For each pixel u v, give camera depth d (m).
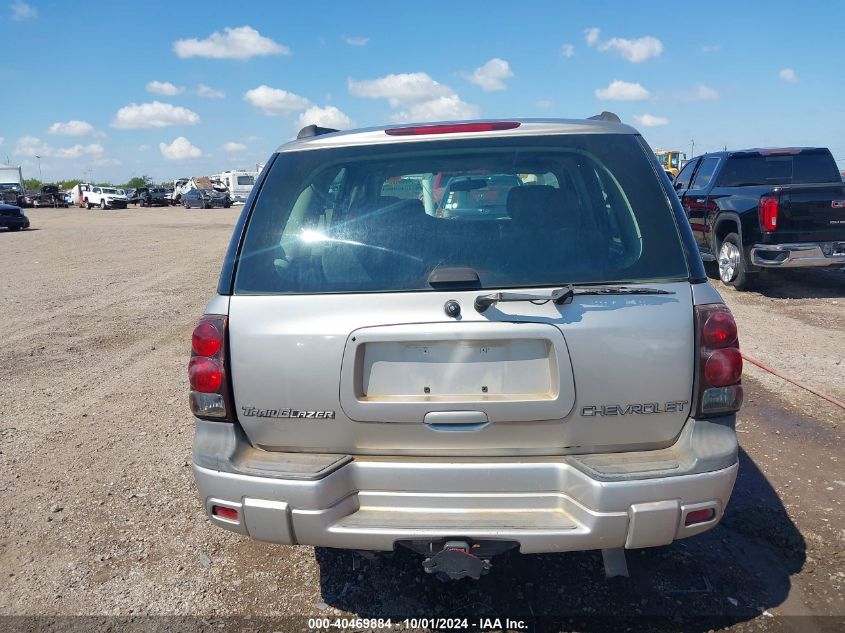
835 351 6.92
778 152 11.17
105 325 9.05
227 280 2.79
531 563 3.39
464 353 2.60
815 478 4.18
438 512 2.66
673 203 2.78
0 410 5.77
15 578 3.40
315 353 2.63
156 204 59.34
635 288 2.59
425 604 3.13
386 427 2.64
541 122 3.03
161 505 4.08
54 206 58.19
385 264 2.71
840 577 3.22
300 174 2.96
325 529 2.62
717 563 3.35
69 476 4.48
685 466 2.56
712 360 2.59
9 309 10.27
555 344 2.55
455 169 2.99
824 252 9.48
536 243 2.71
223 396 2.72
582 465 2.57
